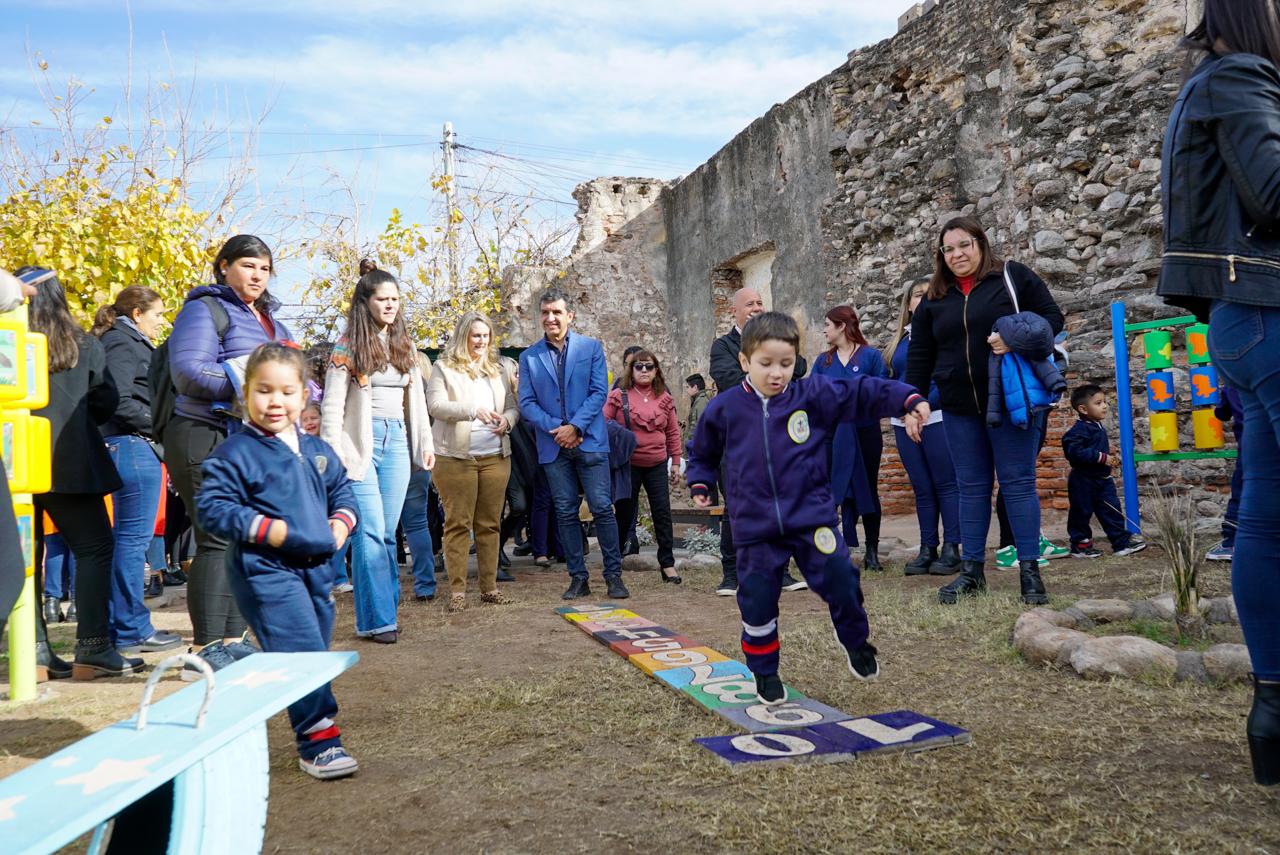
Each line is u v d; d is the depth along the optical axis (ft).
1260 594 7.16
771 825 7.07
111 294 26.43
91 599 13.56
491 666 13.15
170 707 5.21
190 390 12.34
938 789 7.62
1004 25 31.48
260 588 8.99
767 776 8.08
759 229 46.39
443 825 7.50
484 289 53.57
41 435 12.41
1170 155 7.67
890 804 7.36
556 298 19.62
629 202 56.70
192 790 4.85
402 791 8.33
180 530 23.76
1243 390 7.39
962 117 33.47
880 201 37.32
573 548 19.47
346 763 8.75
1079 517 20.72
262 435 9.32
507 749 9.37
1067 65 27.43
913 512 34.32
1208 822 6.74
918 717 9.41
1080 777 7.73
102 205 27.35
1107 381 26.02
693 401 31.83
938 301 16.16
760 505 10.18
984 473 15.80
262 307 13.75
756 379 10.33
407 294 51.60
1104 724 9.02
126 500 15.30
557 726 10.04
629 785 8.15
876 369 20.17
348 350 15.08
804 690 10.94
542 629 15.85
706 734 9.50
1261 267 7.18
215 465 8.94
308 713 8.83
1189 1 25.11
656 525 21.59
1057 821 6.89
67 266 26.14
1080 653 10.85
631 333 55.93
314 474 9.58
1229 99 7.21
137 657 14.46
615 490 20.86
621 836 7.08
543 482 25.21
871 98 37.99
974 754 8.43
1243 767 7.75
